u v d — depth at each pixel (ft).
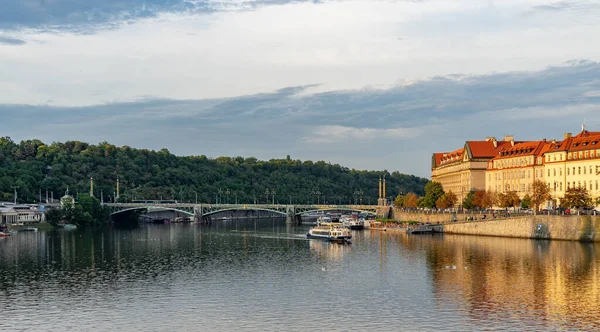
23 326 370.94
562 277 488.85
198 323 373.81
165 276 531.50
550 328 354.54
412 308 401.08
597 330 350.43
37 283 500.33
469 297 428.56
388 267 559.79
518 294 434.71
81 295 451.94
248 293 453.58
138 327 367.25
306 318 381.40
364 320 375.04
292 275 529.86
